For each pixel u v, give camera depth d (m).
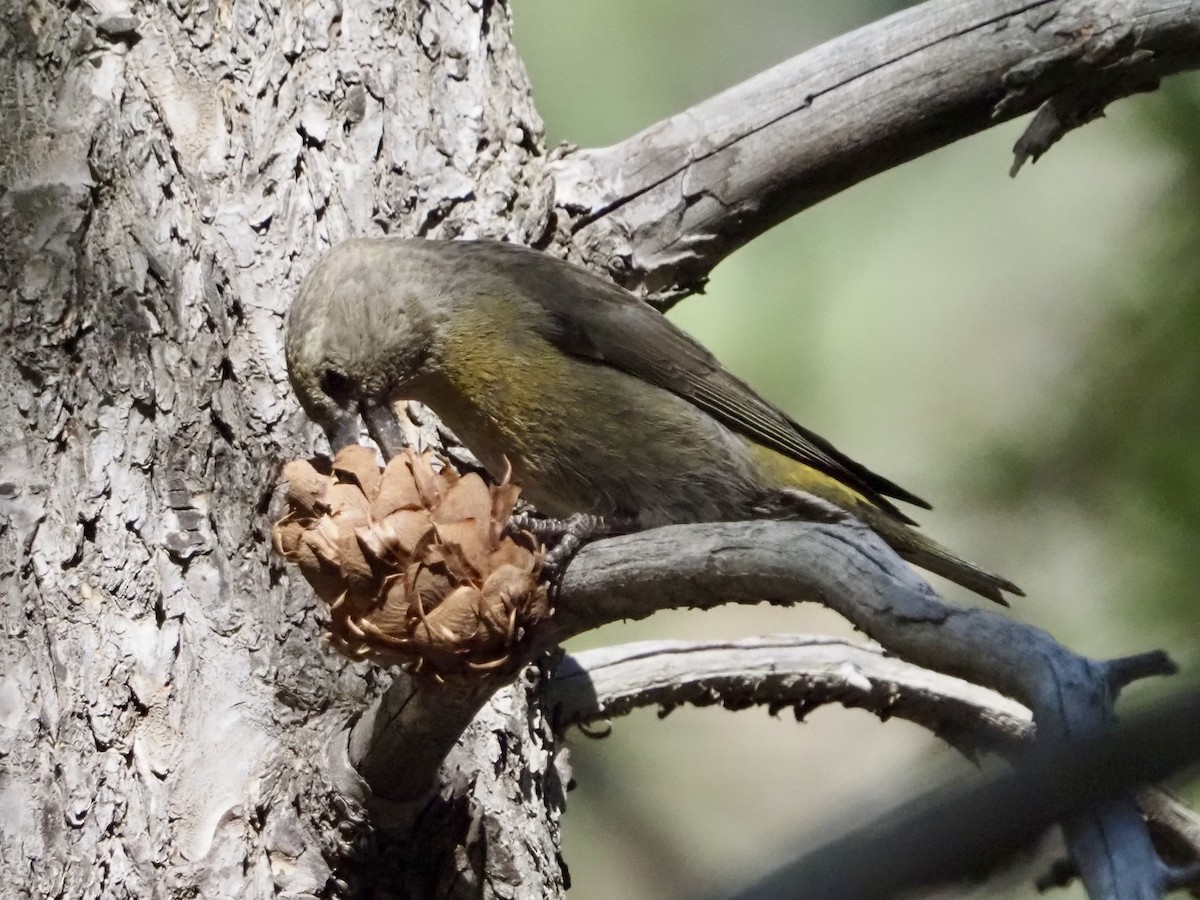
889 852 3.06
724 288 12.38
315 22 7.69
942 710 8.45
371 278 7.61
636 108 12.93
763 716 15.13
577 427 8.25
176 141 7.18
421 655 5.45
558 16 13.10
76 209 6.64
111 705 6.25
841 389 12.19
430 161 8.01
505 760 6.93
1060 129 8.50
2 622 6.16
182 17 7.33
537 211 8.28
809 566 5.09
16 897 5.90
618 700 8.18
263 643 6.52
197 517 6.57
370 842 6.37
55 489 6.38
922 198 12.66
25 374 6.45
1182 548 10.05
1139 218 11.05
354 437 7.55
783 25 12.95
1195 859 7.10
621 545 5.67
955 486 11.23
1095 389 10.77
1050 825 3.06
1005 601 8.75
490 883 6.62
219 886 6.18
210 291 6.91
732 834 14.27
